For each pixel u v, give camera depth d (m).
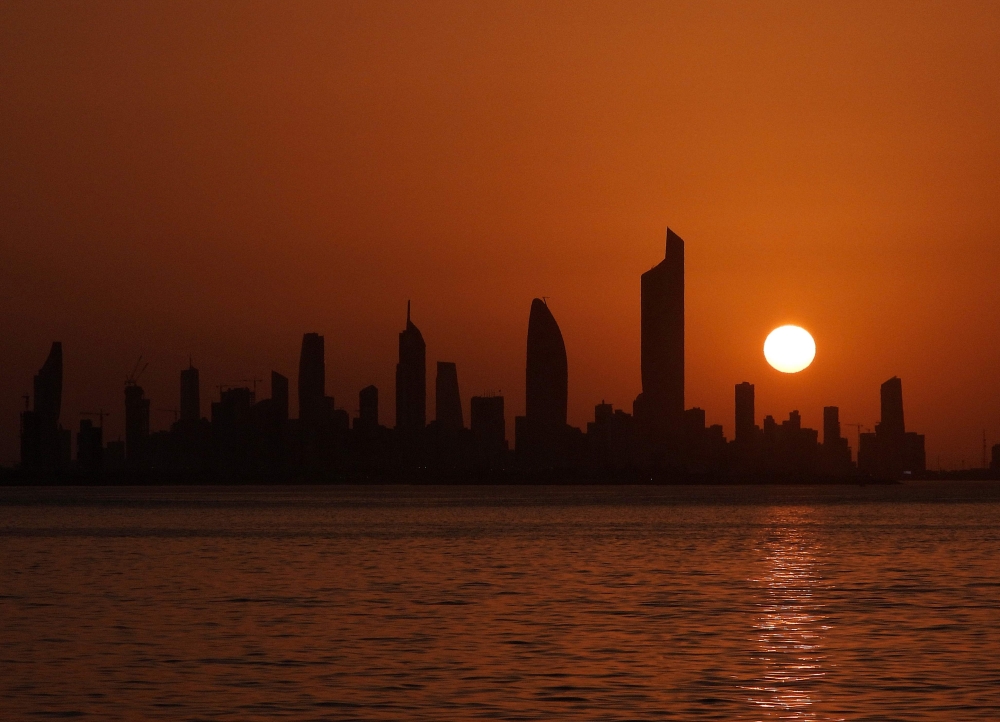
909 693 56.25
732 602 92.50
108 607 89.19
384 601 93.06
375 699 55.12
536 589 102.50
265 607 89.12
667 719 51.06
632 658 65.81
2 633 75.50
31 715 52.25
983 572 120.44
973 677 60.09
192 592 100.06
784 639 72.69
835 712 52.28
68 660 65.44
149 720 51.22
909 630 76.75
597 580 110.88
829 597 96.31
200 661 65.06
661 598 95.38
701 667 63.03
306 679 59.91
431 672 61.72
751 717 51.41
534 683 58.75
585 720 50.88
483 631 76.00
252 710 53.00
